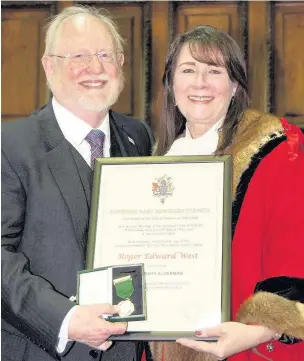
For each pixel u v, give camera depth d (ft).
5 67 11.28
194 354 6.15
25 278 6.07
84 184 6.44
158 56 11.00
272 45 10.89
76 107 6.73
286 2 10.86
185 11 10.96
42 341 6.01
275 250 5.98
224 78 6.39
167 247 6.05
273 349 5.92
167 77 6.72
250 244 6.07
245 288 6.01
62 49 6.79
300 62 10.89
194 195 6.13
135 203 6.19
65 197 6.33
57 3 11.12
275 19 10.91
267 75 10.91
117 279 5.88
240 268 6.06
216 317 5.83
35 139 6.54
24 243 6.29
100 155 6.79
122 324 5.80
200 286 5.92
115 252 6.10
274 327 5.70
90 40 6.79
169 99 6.79
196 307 5.89
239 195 6.17
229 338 5.70
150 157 6.29
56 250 6.24
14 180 6.31
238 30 10.91
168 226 6.09
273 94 10.93
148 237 6.10
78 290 5.98
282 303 5.73
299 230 5.93
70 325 5.82
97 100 6.72
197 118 6.45
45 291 6.01
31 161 6.39
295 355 5.90
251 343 5.73
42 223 6.28
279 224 6.00
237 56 6.41
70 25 6.86
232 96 6.53
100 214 6.20
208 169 6.17
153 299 5.96
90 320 5.78
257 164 6.21
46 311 5.91
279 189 6.07
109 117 7.18
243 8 10.88
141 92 11.02
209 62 6.34
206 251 5.99
